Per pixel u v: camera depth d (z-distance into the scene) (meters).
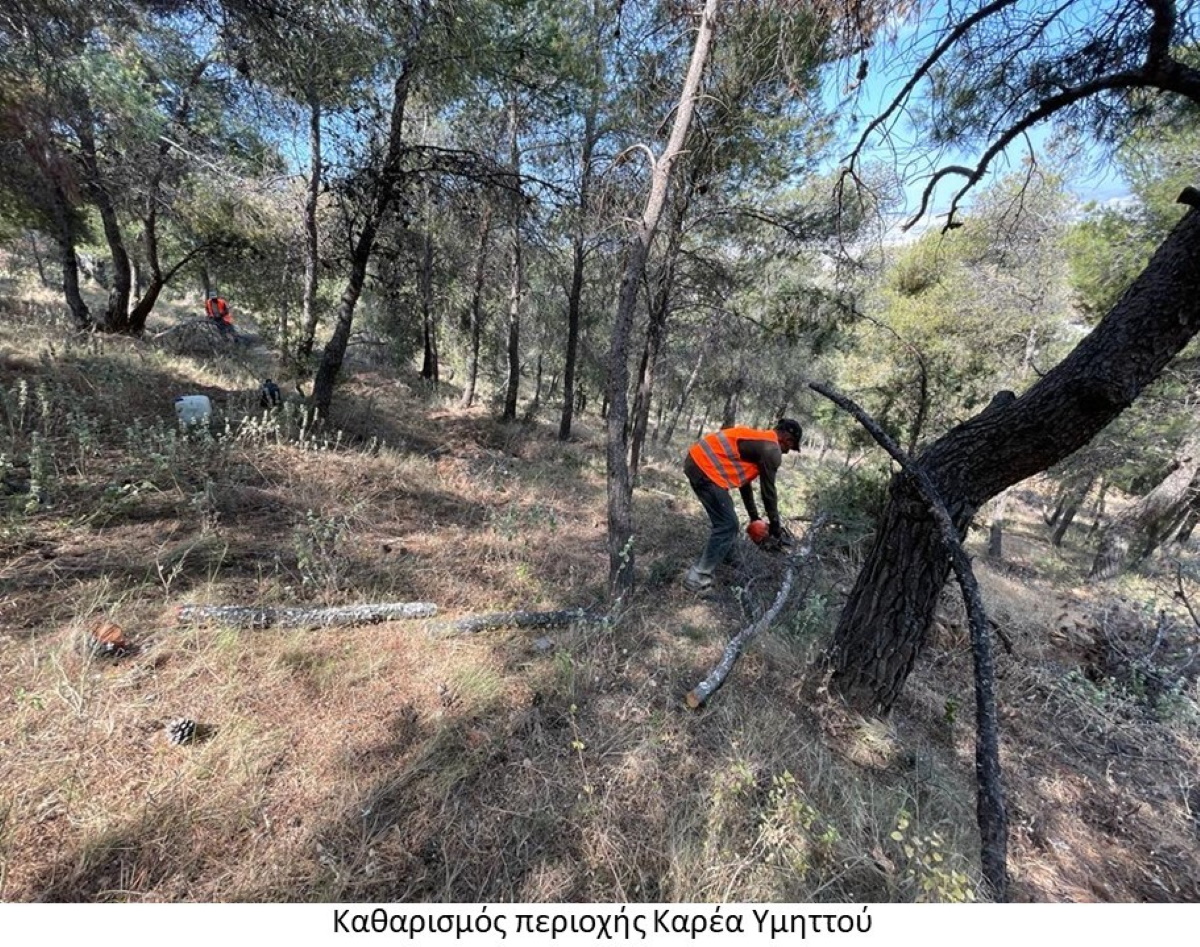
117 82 3.54
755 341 8.58
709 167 5.28
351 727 1.96
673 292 7.44
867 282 6.43
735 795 1.86
